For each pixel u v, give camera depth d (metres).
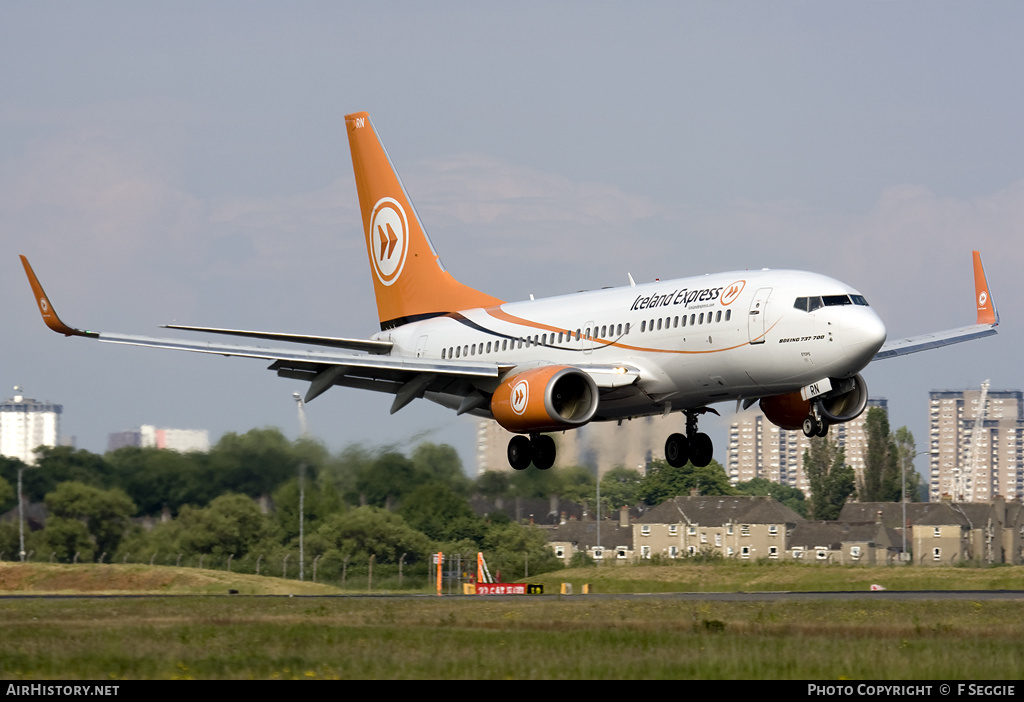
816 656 76.56
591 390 131.38
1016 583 159.50
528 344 144.75
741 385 126.44
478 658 77.00
